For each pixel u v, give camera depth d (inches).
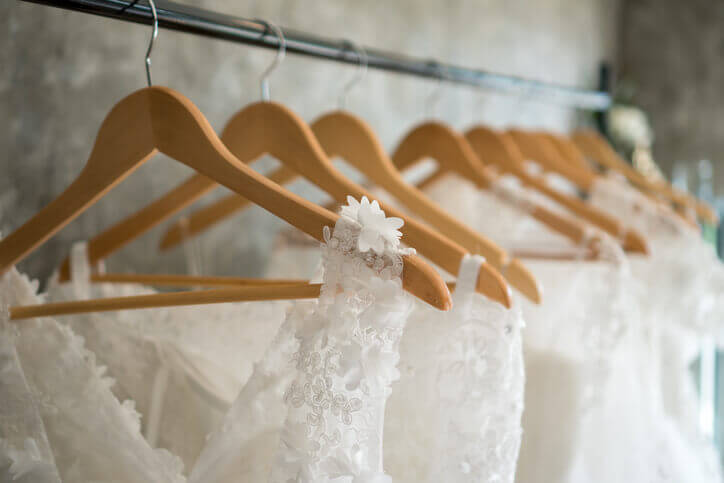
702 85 98.0
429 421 29.5
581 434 40.2
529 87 56.6
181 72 48.2
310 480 23.2
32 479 25.5
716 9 96.0
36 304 30.0
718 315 46.0
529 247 51.7
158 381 34.0
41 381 28.4
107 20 42.4
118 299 27.6
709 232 96.0
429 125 45.6
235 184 25.4
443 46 75.4
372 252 23.0
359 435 23.1
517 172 49.3
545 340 45.2
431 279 22.5
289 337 26.1
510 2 85.4
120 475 28.2
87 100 41.6
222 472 27.3
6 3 36.2
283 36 33.0
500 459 26.9
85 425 28.3
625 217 52.7
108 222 44.3
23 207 38.1
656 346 47.7
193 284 35.5
